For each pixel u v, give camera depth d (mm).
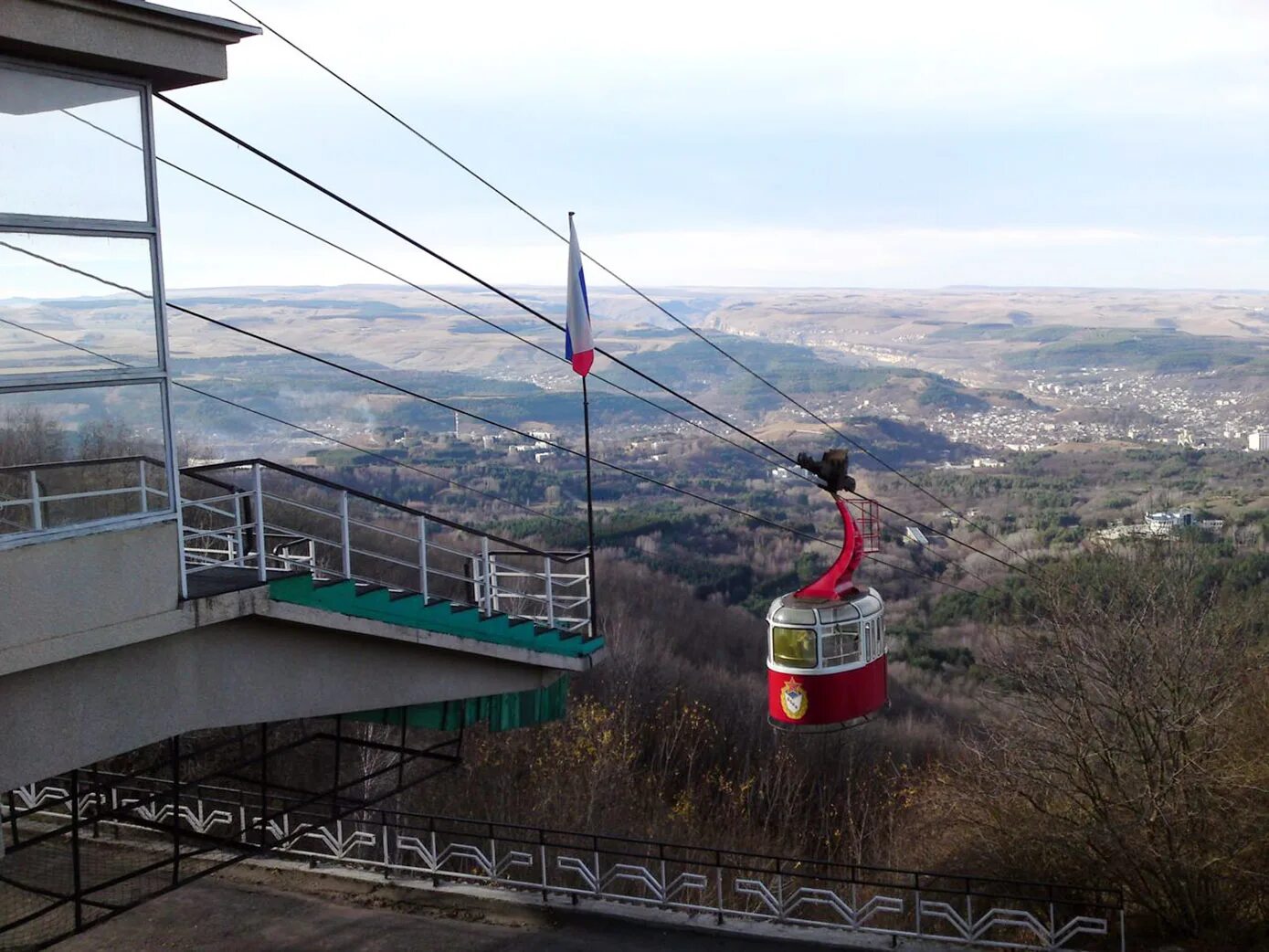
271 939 19438
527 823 32938
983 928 20891
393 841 28891
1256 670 28078
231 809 25438
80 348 11148
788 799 41562
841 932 20547
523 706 18812
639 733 45406
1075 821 26000
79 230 11094
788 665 21562
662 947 19734
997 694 31625
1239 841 24453
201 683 13031
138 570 11734
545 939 19812
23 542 10586
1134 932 24781
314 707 14633
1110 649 26719
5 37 9969
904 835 37062
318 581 13953
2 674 10477
